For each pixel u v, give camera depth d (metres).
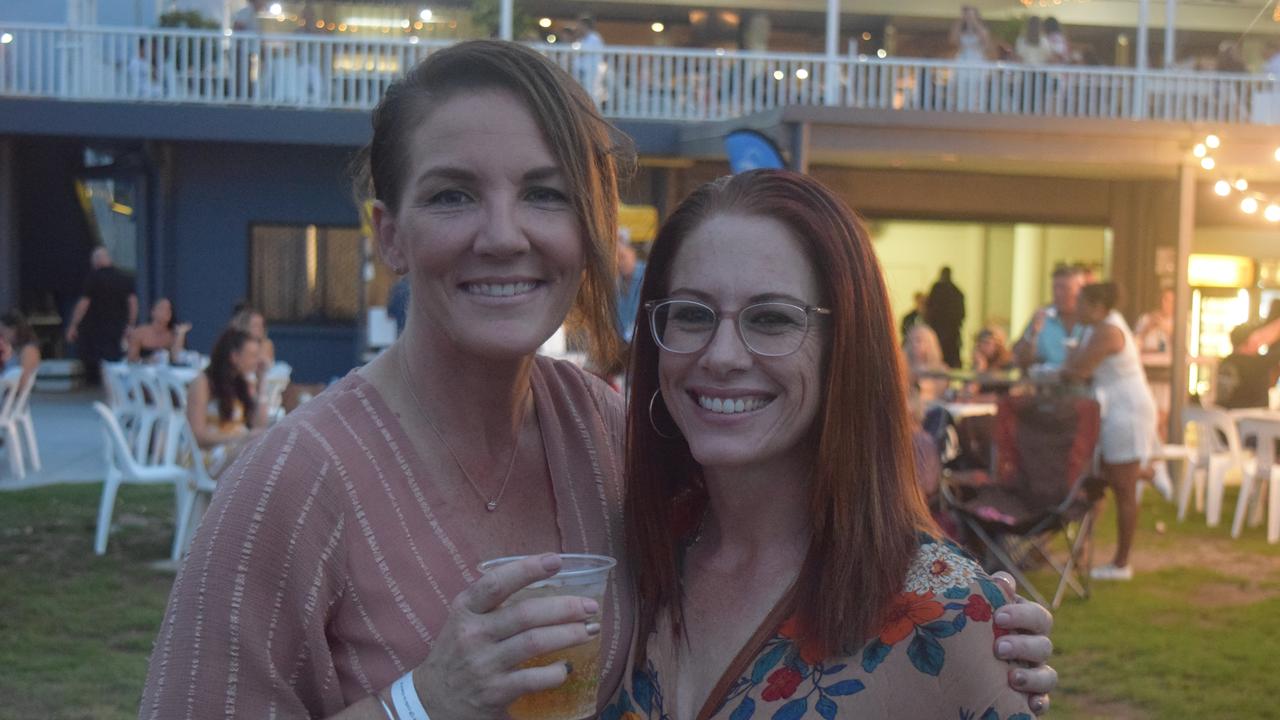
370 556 1.49
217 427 6.85
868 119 10.56
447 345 1.58
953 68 14.63
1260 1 14.93
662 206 15.19
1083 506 6.33
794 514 1.66
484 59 1.53
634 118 15.05
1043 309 9.14
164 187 15.93
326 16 16.98
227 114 15.35
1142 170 14.12
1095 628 6.02
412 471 1.55
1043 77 15.01
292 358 16.39
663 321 1.68
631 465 1.76
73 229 18.16
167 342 11.36
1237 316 15.89
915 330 8.45
